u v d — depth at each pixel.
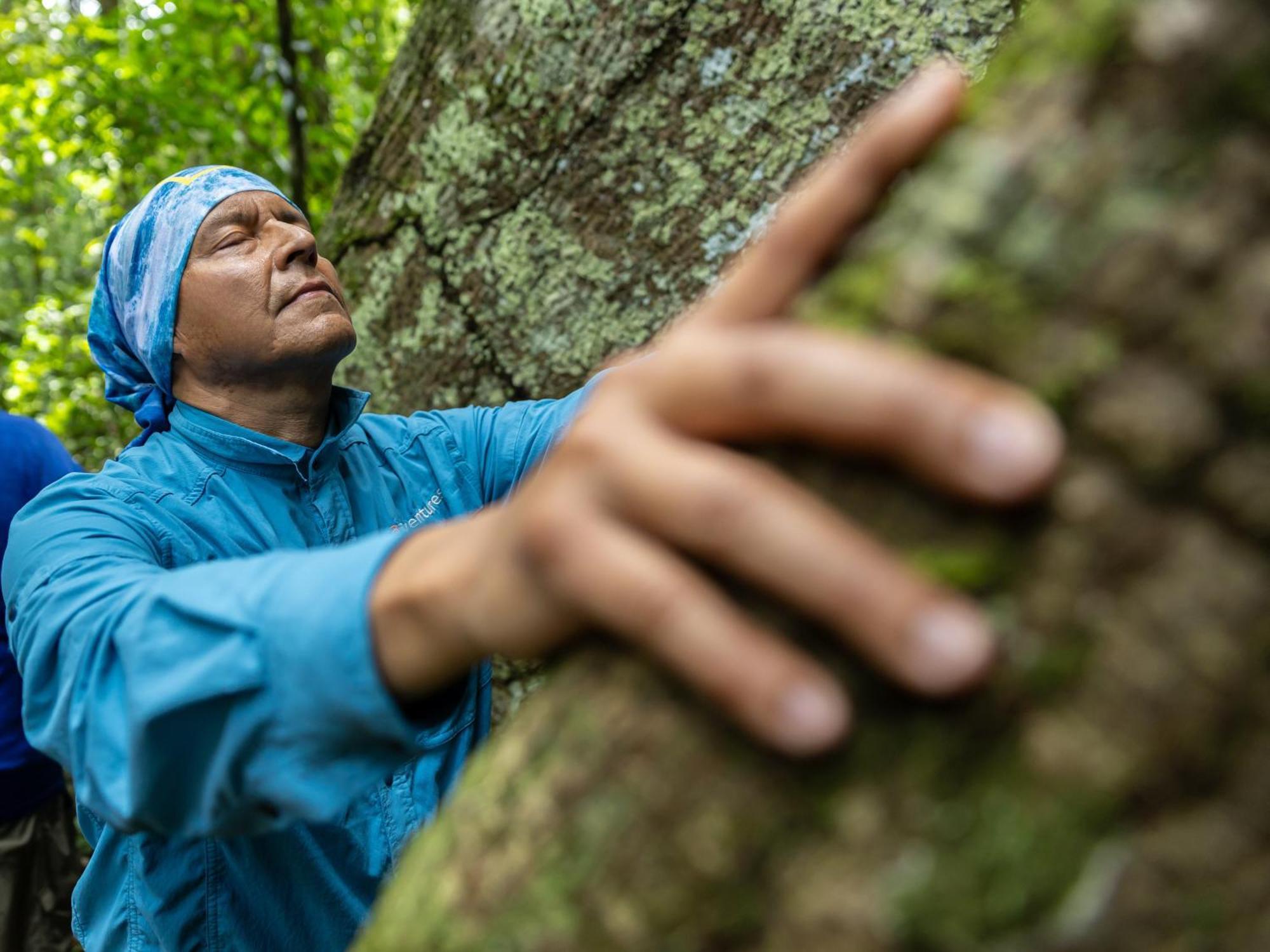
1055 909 0.36
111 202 4.62
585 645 0.47
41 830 2.23
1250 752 0.36
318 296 1.47
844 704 0.38
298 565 0.66
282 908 1.26
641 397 0.42
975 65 1.66
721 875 0.41
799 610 0.38
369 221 2.26
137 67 3.63
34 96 3.96
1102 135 0.39
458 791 0.53
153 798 0.73
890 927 0.38
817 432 0.38
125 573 0.94
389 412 2.27
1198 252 0.36
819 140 1.79
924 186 0.43
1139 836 0.36
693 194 1.91
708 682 0.39
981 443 0.35
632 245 1.98
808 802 0.40
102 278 1.62
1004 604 0.37
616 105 1.95
